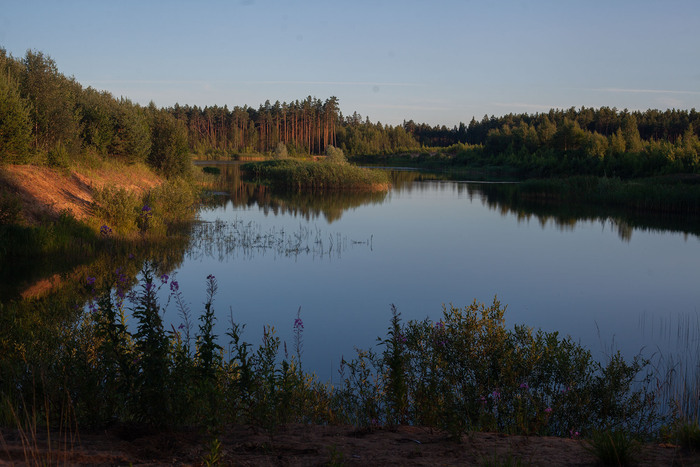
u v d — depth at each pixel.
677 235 26.25
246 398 4.81
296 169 53.53
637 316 12.59
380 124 167.75
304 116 128.38
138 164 32.66
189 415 4.61
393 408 5.75
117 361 4.59
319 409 5.98
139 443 4.11
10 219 16.88
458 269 17.62
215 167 77.06
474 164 101.81
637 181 52.03
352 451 4.18
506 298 14.08
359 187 52.12
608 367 6.92
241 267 16.95
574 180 48.50
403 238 23.91
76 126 27.59
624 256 20.52
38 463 3.62
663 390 7.50
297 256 19.05
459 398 6.27
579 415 6.25
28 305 10.81
